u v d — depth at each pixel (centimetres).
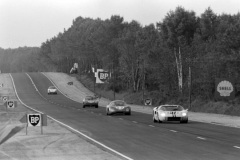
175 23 9212
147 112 5847
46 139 2481
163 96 7906
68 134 2777
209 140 2364
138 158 1709
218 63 6225
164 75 8094
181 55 7844
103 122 3941
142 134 2769
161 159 1675
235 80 5809
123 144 2222
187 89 7244
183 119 3741
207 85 6303
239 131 2936
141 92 9762
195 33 8619
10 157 1784
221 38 7244
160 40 9319
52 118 4550
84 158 1723
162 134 2752
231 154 1794
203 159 1661
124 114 5234
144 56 9012
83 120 4228
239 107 5166
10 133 1936
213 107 5616
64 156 1792
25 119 2638
